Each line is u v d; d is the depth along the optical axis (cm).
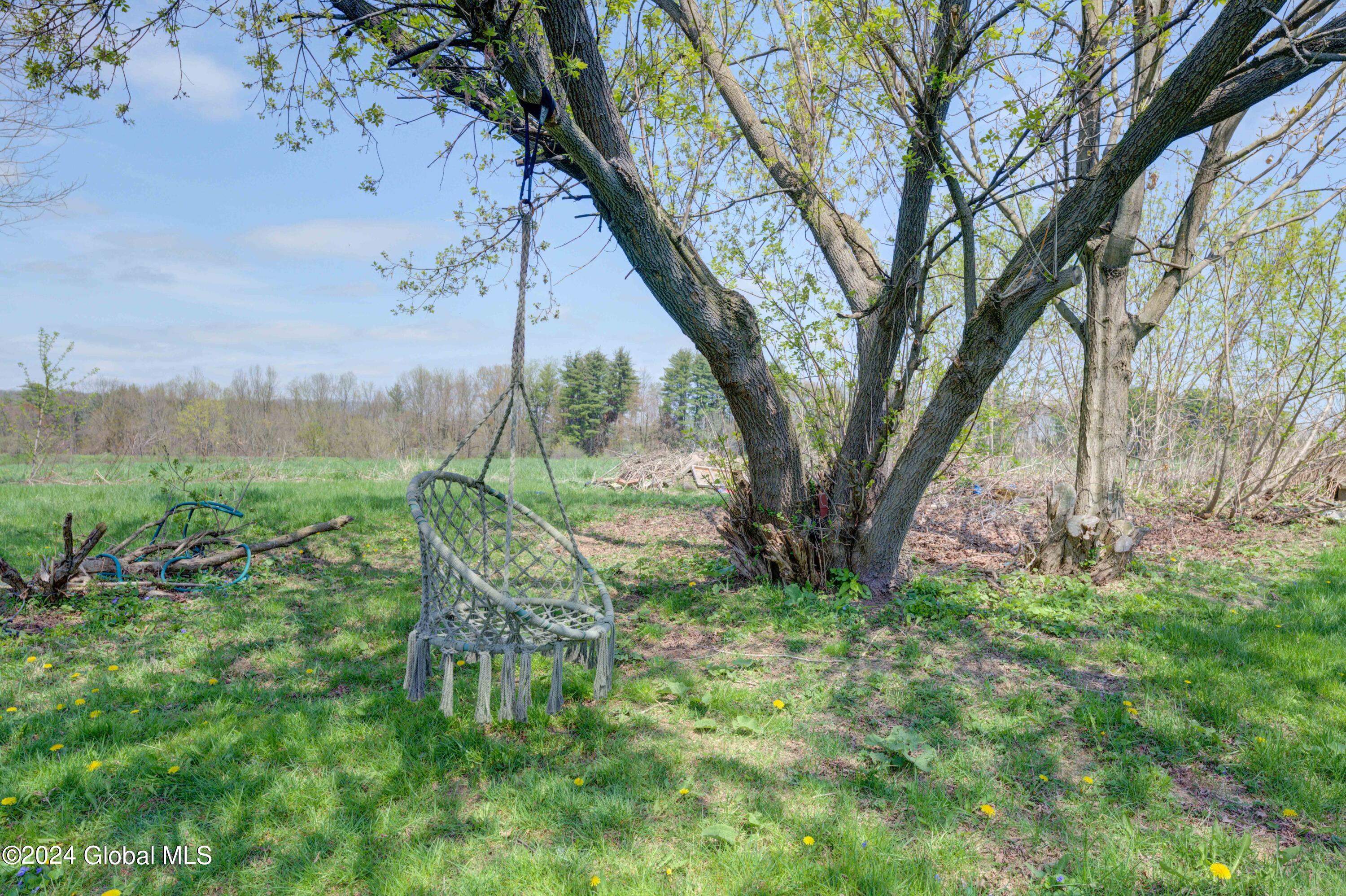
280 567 826
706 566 831
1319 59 500
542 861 288
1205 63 475
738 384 649
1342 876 288
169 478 1200
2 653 521
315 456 3672
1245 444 1143
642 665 513
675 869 286
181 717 413
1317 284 1013
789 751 389
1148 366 1241
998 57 530
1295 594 695
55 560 652
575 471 2408
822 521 704
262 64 542
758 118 726
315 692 464
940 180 571
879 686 477
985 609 649
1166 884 284
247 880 282
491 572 486
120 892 269
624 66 625
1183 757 387
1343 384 993
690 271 617
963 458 1091
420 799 337
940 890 275
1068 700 459
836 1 543
